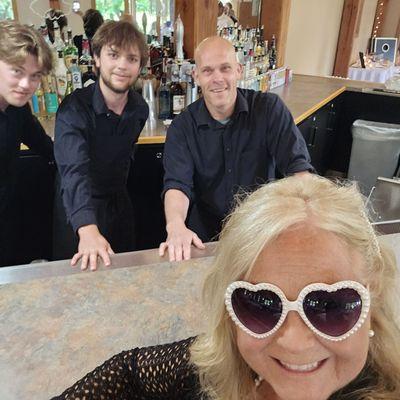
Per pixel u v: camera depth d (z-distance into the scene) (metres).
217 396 0.75
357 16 7.09
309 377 0.59
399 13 8.58
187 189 1.89
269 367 0.61
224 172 2.00
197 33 2.91
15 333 0.96
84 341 0.95
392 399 0.64
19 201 2.41
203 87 1.84
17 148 2.02
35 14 3.12
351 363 0.58
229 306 0.61
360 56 6.23
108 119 1.96
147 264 1.22
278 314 0.57
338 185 0.69
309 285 0.56
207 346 0.74
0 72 1.65
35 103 2.50
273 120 1.91
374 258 0.60
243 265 0.60
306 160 1.88
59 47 2.48
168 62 2.78
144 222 2.77
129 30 1.82
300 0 5.42
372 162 4.04
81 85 2.55
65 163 1.76
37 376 0.86
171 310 1.04
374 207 1.73
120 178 2.23
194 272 1.19
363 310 0.56
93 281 1.13
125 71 1.83
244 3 4.12
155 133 2.54
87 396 0.81
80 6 3.31
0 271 1.15
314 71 6.69
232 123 1.90
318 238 0.58
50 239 2.61
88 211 1.61
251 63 3.38
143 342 0.95
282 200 0.62
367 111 4.29
